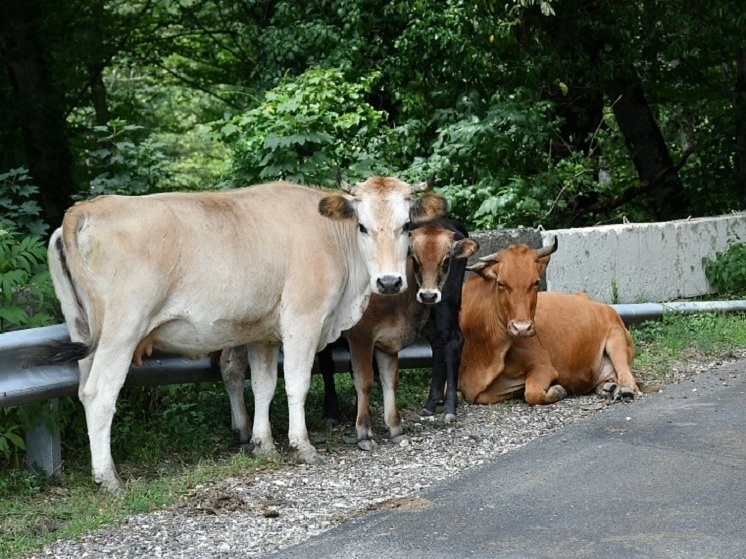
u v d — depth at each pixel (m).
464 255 9.07
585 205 21.06
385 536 6.40
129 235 7.63
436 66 17.11
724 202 21.17
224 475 7.86
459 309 9.71
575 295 11.05
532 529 6.48
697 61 20.75
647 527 6.47
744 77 20.22
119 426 9.01
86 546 6.39
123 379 7.66
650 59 19.80
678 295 14.64
